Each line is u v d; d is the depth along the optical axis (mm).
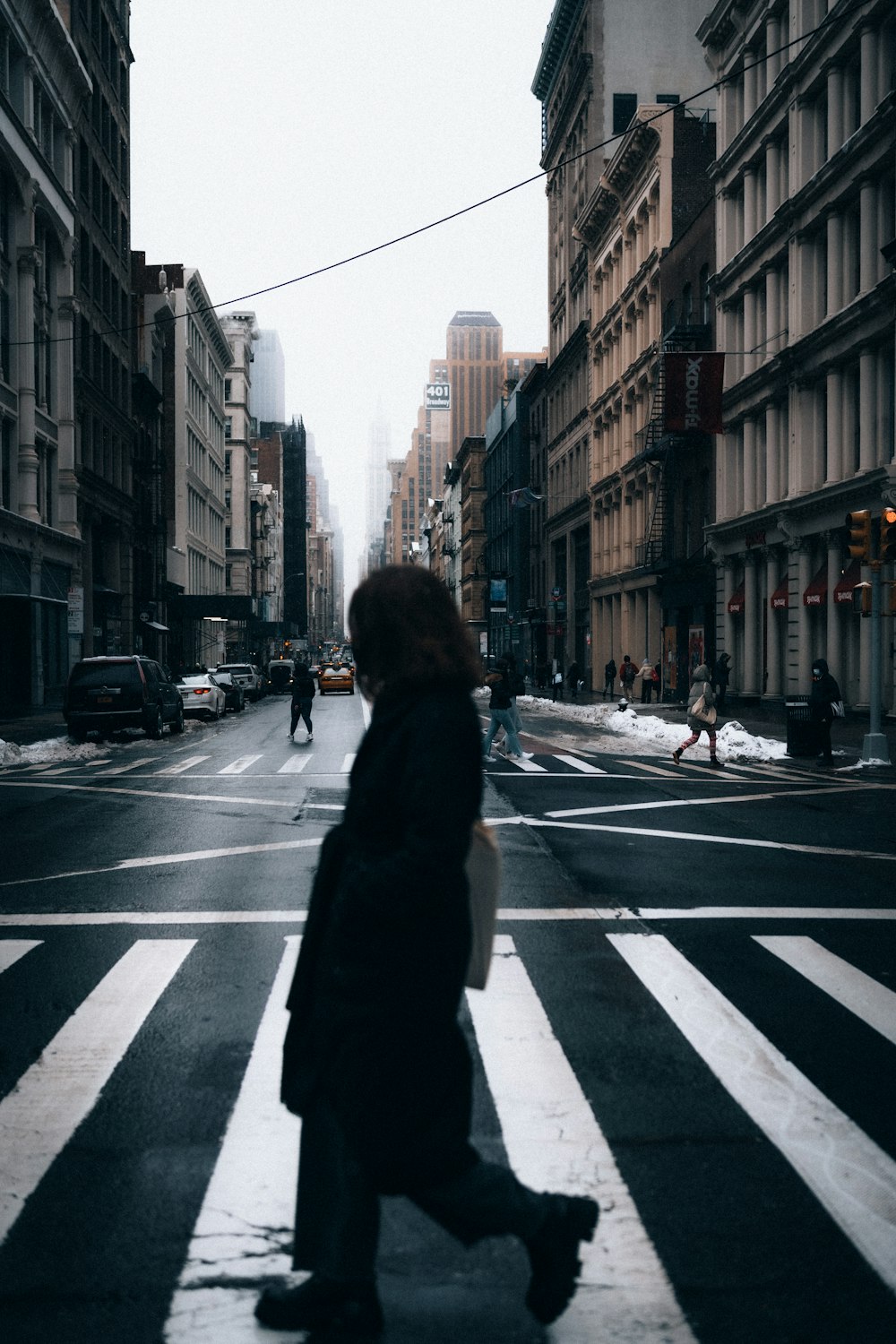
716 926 7477
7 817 12914
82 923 7625
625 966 6465
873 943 6996
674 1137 4062
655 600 47438
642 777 17344
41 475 43344
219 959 6688
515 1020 5441
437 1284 3100
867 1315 2936
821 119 29609
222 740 26125
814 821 12531
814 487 29938
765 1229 3387
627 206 50750
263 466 168500
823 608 29766
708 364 34625
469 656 2670
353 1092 2547
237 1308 2969
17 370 40219
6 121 37344
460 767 2525
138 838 11344
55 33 41719
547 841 10930
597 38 59438
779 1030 5316
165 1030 5367
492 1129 4121
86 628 49438
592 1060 4879
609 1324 2889
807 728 20578
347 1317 2824
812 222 29266
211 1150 3980
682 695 43844
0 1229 3408
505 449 91000
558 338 71812
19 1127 4184
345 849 2721
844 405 28109
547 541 74375
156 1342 2816
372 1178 2580
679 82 59719
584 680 62625
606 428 55938
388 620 2664
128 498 57094
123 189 58312
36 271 42688
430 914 2488
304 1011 2752
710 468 39656
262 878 9219
